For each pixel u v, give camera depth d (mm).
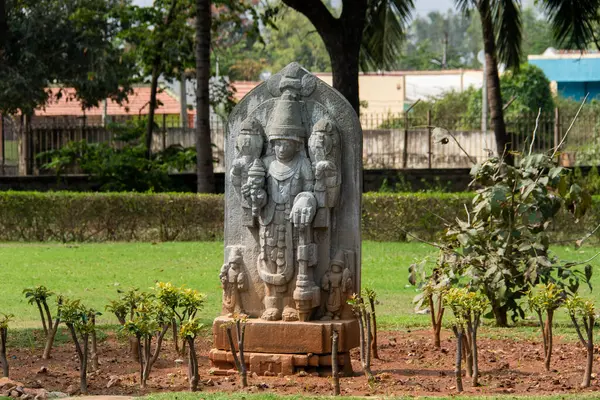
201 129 24141
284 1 21406
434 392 7723
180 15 28719
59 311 7770
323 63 68812
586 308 7969
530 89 42594
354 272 8852
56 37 34406
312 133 8789
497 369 8852
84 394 7625
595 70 50219
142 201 22594
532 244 10539
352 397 7195
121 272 16609
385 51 26359
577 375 8492
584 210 10820
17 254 19219
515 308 11156
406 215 21828
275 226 8789
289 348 8578
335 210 8875
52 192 22766
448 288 9789
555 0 23016
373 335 9547
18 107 34625
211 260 18422
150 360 8352
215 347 8812
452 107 45531
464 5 24328
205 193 23625
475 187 28156
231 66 62375
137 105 46531
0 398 7379
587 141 31266
